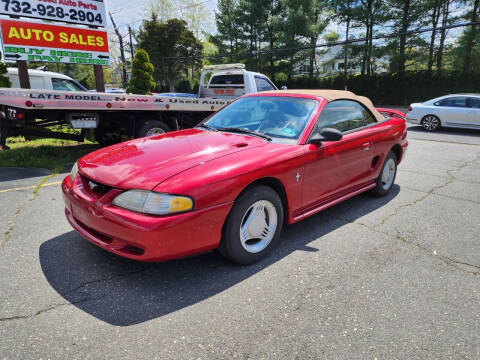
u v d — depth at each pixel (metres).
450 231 3.71
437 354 1.99
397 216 4.12
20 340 2.02
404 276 2.81
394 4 29.80
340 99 3.90
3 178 5.41
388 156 4.61
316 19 36.00
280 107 3.67
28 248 3.15
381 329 2.19
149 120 7.44
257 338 2.09
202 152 2.87
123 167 2.69
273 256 3.10
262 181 2.93
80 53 8.91
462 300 2.51
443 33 29.80
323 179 3.46
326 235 3.55
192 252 2.51
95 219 2.56
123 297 2.46
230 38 41.34
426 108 12.30
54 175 5.67
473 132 11.99
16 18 7.70
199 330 2.14
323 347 2.03
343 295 2.54
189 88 46.28
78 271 2.79
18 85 11.10
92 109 6.18
